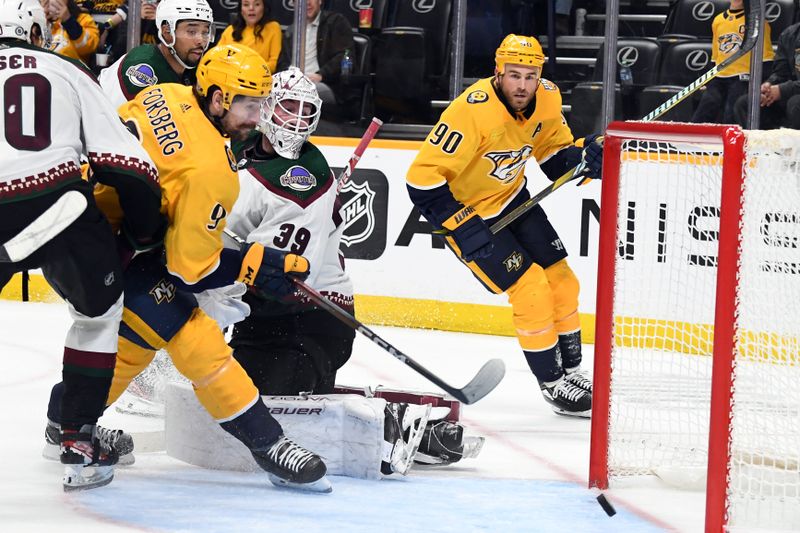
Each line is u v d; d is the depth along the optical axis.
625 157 9.52
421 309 16.66
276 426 7.51
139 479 7.87
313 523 6.83
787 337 7.72
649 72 16.47
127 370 7.64
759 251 7.28
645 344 9.59
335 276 8.97
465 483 8.12
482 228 10.31
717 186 9.38
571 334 11.32
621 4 17.64
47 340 14.09
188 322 7.39
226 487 7.71
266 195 8.23
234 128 7.32
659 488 8.12
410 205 16.62
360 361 13.73
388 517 7.04
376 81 17.23
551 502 7.62
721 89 15.96
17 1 6.96
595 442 8.05
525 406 11.54
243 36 16.47
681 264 13.05
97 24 17.75
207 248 7.20
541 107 10.78
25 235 6.55
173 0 9.91
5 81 6.72
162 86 7.47
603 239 7.99
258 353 8.78
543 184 15.89
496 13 17.06
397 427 8.15
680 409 9.09
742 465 7.74
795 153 6.45
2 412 10.02
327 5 17.34
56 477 7.82
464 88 17.22
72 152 6.85
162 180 7.11
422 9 17.23
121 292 7.13
